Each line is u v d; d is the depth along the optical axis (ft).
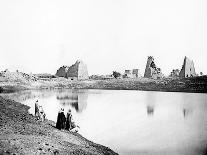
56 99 176.96
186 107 126.62
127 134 80.23
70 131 78.69
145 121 99.25
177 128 85.56
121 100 168.14
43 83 328.49
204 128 83.76
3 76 311.27
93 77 404.77
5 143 51.34
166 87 247.29
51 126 78.64
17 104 123.65
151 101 156.97
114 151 63.52
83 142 66.80
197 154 60.03
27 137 58.08
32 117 87.30
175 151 61.98
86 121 101.09
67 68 422.00
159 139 73.05
